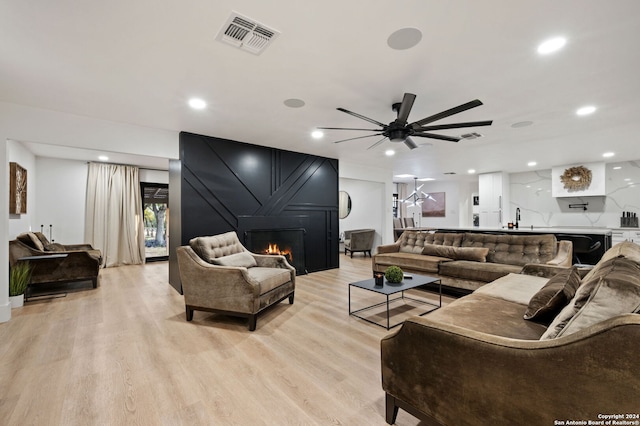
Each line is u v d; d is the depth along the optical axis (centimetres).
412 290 414
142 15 173
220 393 179
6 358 221
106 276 512
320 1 163
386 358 150
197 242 318
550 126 387
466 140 459
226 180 452
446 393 127
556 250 360
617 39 198
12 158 423
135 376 197
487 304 206
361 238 759
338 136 439
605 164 636
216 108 325
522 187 780
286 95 290
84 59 222
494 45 206
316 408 166
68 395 176
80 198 583
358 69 239
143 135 387
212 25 184
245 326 287
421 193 1056
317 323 293
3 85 265
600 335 91
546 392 101
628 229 575
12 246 391
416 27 186
